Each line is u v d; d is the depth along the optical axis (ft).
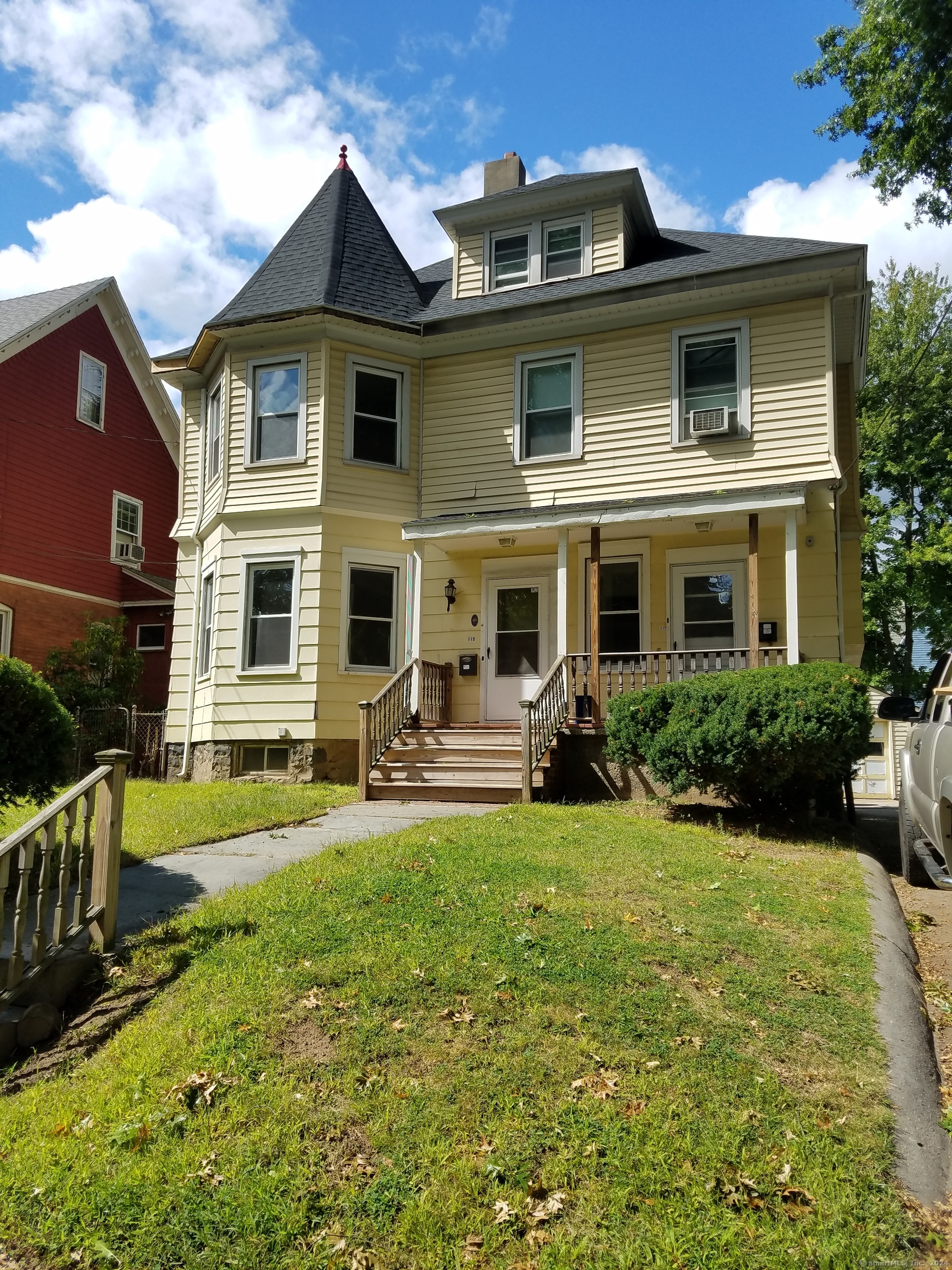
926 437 90.94
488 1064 12.25
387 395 47.32
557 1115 11.22
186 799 34.24
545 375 45.62
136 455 77.82
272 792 36.45
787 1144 10.77
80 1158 10.86
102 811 16.85
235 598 45.83
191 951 16.30
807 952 16.47
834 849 26.37
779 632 40.73
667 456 42.42
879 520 89.56
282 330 45.83
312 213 52.44
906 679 92.63
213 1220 9.80
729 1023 13.50
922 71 40.81
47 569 67.00
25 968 14.87
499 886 18.95
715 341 42.34
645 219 49.78
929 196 45.37
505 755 37.14
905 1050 13.17
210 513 48.91
